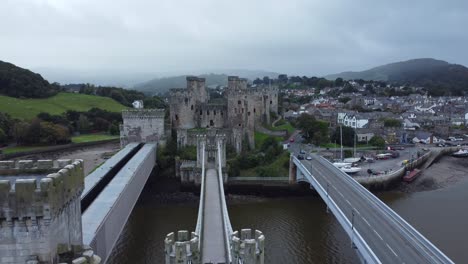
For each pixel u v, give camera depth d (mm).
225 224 52531
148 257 61875
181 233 46281
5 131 157125
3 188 18203
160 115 118625
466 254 64062
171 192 103188
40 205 18438
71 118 195375
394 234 51594
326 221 81125
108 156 137125
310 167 100312
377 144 149000
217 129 126312
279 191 104125
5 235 18531
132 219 82250
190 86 137250
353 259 62094
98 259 21797
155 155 112062
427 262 42750
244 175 109625
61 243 20422
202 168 94062
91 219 41406
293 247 66750
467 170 132250
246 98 132250
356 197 71188
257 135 141750
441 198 99750
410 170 124938
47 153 146000
